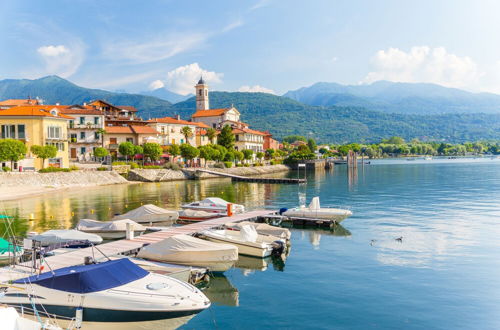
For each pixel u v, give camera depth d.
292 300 23.12
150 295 19.52
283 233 36.28
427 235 38.94
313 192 80.19
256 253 31.72
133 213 45.00
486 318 20.41
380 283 25.56
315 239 38.25
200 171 121.94
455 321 20.09
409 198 68.19
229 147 153.12
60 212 54.03
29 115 88.81
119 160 118.19
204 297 20.33
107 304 18.94
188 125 150.50
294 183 103.88
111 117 135.25
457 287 24.67
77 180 90.50
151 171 111.19
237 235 35.03
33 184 80.00
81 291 19.16
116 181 99.25
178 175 116.12
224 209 51.78
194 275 26.09
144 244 32.12
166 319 19.31
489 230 40.91
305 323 20.11
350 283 25.67
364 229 42.28
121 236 37.88
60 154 95.56
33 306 18.34
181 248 28.02
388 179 112.81
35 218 49.19
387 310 21.47
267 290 24.83
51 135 92.25
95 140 114.94
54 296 19.36
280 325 19.97
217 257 27.64
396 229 41.94
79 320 18.92
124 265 21.41
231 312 21.70
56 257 28.09
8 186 75.12
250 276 27.64
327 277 26.97
